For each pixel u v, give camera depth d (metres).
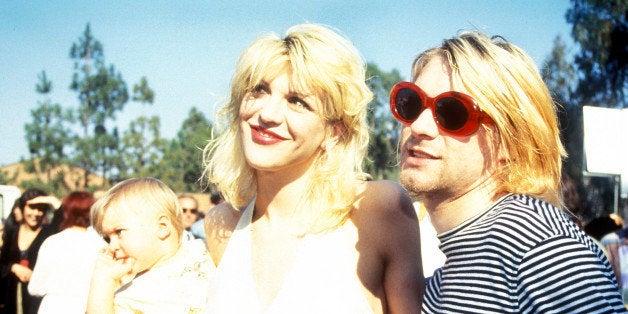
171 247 2.29
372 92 1.88
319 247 1.79
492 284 1.30
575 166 18.03
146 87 50.25
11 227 6.05
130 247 2.22
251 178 2.04
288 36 1.81
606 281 1.21
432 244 2.75
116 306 2.19
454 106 1.40
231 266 1.92
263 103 1.78
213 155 2.10
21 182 45.69
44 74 46.56
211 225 2.14
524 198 1.37
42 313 4.10
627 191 4.93
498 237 1.31
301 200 1.85
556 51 22.58
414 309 1.74
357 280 1.76
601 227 5.32
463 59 1.42
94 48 50.06
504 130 1.39
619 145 4.95
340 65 1.78
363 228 1.81
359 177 1.91
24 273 5.72
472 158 1.41
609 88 21.72
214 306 1.90
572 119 18.70
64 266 4.18
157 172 49.97
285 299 1.76
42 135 46.22
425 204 1.51
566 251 1.23
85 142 46.81
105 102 49.66
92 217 2.31
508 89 1.39
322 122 1.80
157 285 2.20
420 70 1.56
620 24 21.86
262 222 1.94
